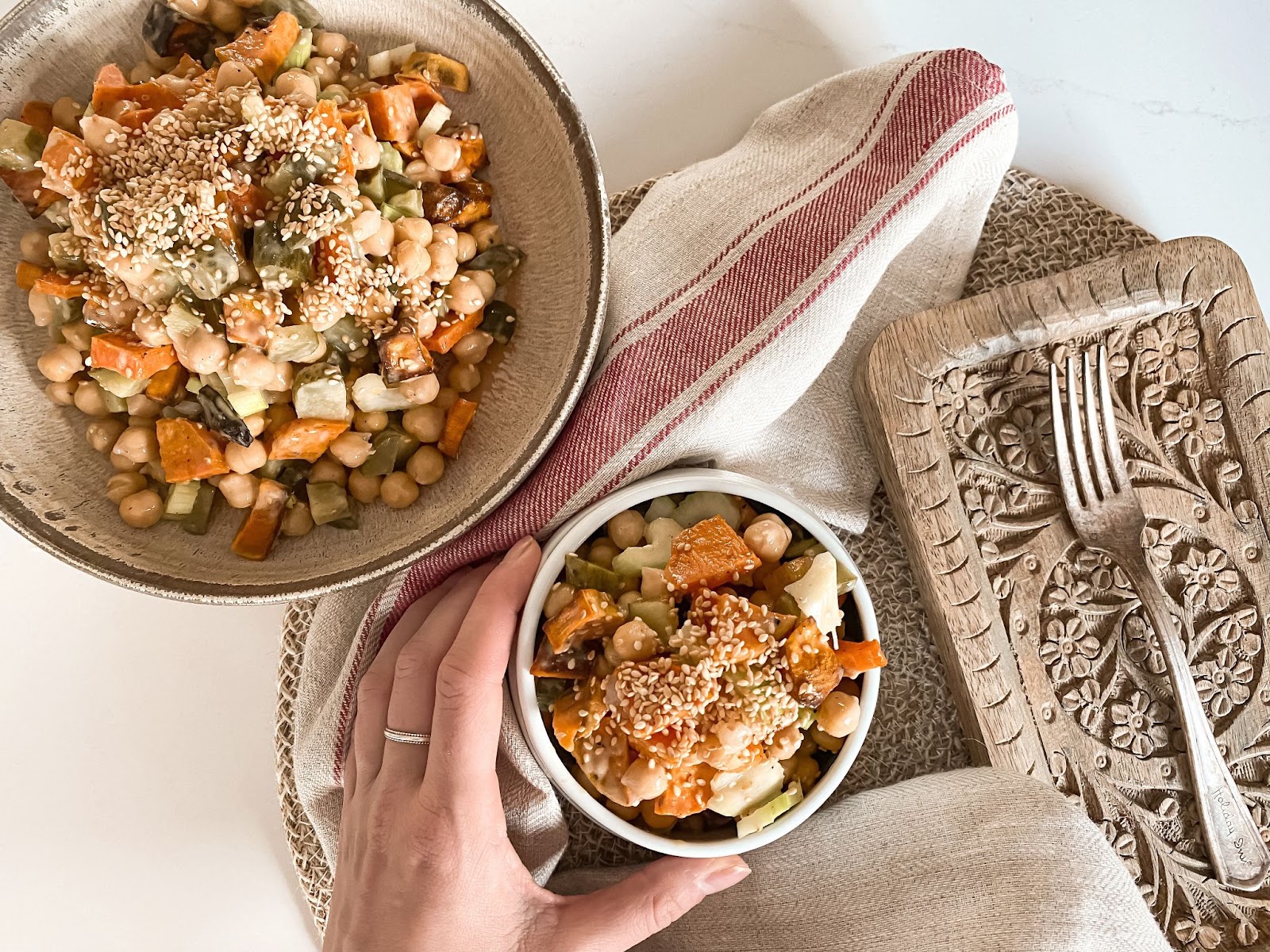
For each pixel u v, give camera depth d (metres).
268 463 0.36
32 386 0.36
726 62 0.44
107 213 0.33
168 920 0.43
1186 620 0.39
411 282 0.35
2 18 0.34
